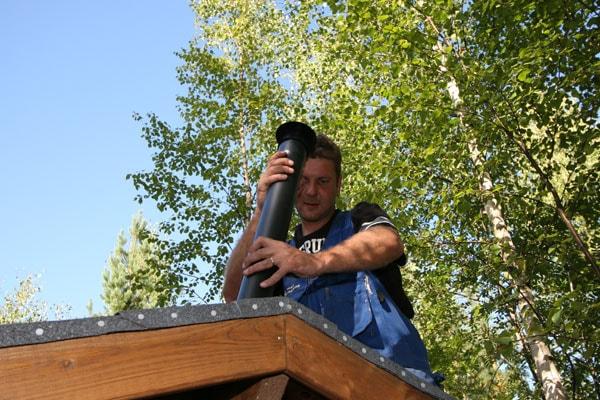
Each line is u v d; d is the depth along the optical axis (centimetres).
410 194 1088
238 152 1334
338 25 1050
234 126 1312
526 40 891
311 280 250
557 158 1118
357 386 196
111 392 153
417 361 232
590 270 865
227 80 1347
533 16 903
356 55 1085
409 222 1016
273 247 229
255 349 179
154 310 165
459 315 1196
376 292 239
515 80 798
